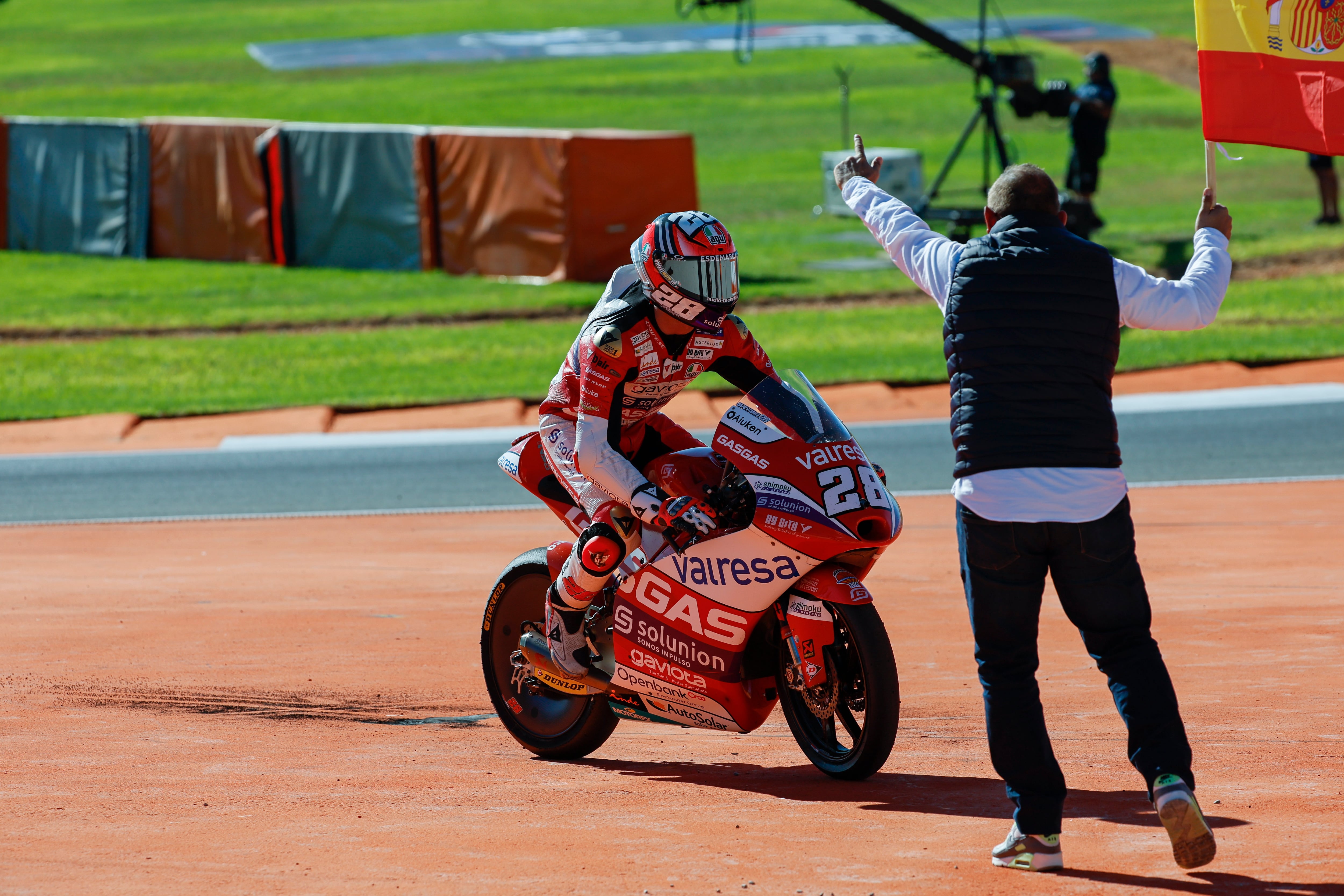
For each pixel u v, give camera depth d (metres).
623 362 15.02
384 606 27.61
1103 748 16.23
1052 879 11.31
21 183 97.81
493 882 11.49
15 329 72.44
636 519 16.00
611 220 79.25
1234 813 13.07
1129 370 56.88
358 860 12.19
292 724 18.77
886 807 14.02
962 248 12.62
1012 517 11.51
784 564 14.82
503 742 18.30
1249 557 29.48
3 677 21.44
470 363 62.12
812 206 104.38
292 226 87.88
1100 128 81.06
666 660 16.02
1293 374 54.75
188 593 29.22
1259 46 15.12
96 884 11.45
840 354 60.25
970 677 20.94
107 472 46.03
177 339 69.69
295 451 48.41
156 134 92.44
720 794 14.84
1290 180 106.44
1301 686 18.88
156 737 17.70
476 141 81.00
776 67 173.50
